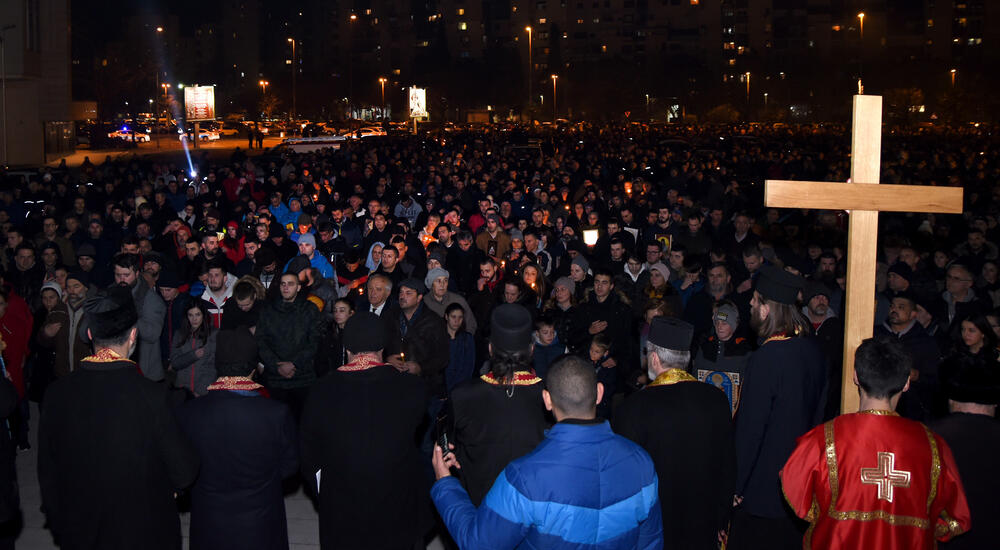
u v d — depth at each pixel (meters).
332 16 158.88
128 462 3.64
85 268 9.37
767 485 4.08
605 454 2.84
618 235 9.84
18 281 9.30
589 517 2.75
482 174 22.03
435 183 20.19
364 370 4.02
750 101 106.44
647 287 7.95
